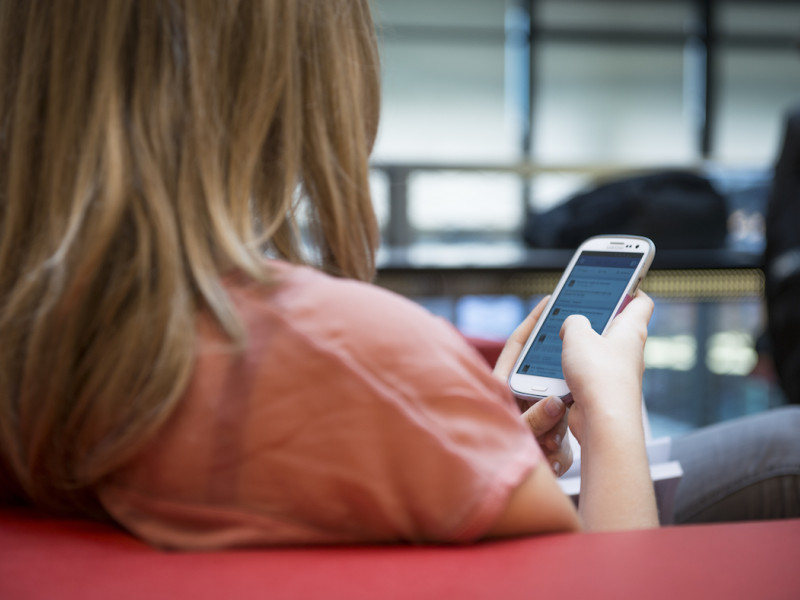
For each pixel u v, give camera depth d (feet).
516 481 1.10
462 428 1.10
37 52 1.29
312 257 1.51
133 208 1.18
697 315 6.88
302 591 0.95
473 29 26.84
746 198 8.23
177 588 0.95
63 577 0.99
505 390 1.20
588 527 1.44
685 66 27.30
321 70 1.43
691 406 6.87
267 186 1.35
